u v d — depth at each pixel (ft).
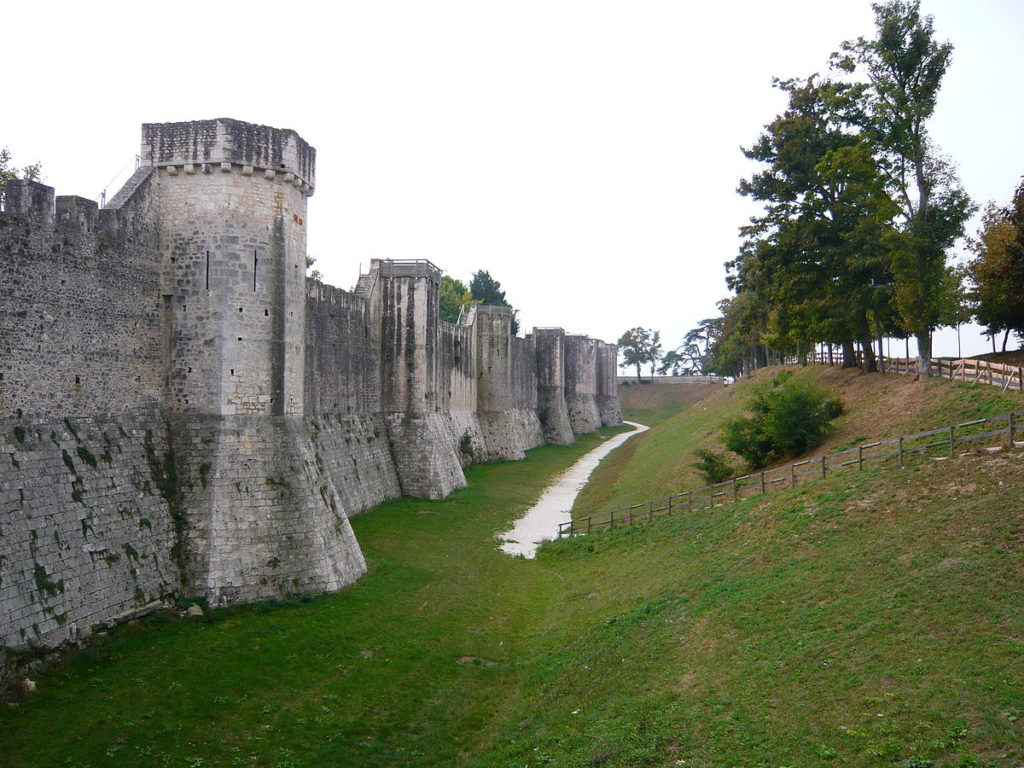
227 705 59.52
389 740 57.11
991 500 75.36
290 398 91.50
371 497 151.23
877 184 139.54
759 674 57.11
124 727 54.29
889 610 60.95
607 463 254.47
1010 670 48.24
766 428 141.69
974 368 132.46
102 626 68.49
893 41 137.39
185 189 87.10
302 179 93.81
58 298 71.87
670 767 47.21
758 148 164.55
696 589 80.74
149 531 77.46
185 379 85.61
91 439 74.54
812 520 88.22
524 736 57.36
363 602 86.33
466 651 75.87
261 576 82.23
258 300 88.38
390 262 176.14
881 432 123.54
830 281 157.17
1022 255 134.51
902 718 46.21
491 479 209.56
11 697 56.18
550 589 100.42
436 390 187.93
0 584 59.47
